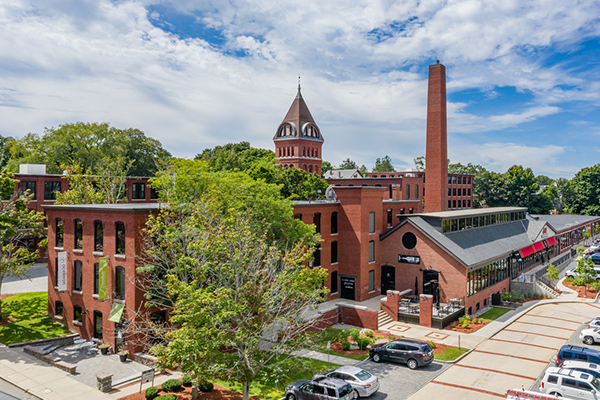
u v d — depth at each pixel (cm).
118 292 3070
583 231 9025
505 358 2981
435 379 2631
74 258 3362
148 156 9000
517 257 5119
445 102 6725
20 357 2894
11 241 4038
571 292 5156
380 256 4569
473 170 15788
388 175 12300
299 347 2356
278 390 2438
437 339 3356
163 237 2756
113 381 2542
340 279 4384
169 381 2381
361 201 4234
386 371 2764
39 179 5759
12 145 7875
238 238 2422
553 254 6969
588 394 2219
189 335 2041
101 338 3189
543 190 15512
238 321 2111
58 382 2517
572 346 2831
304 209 3988
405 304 4019
